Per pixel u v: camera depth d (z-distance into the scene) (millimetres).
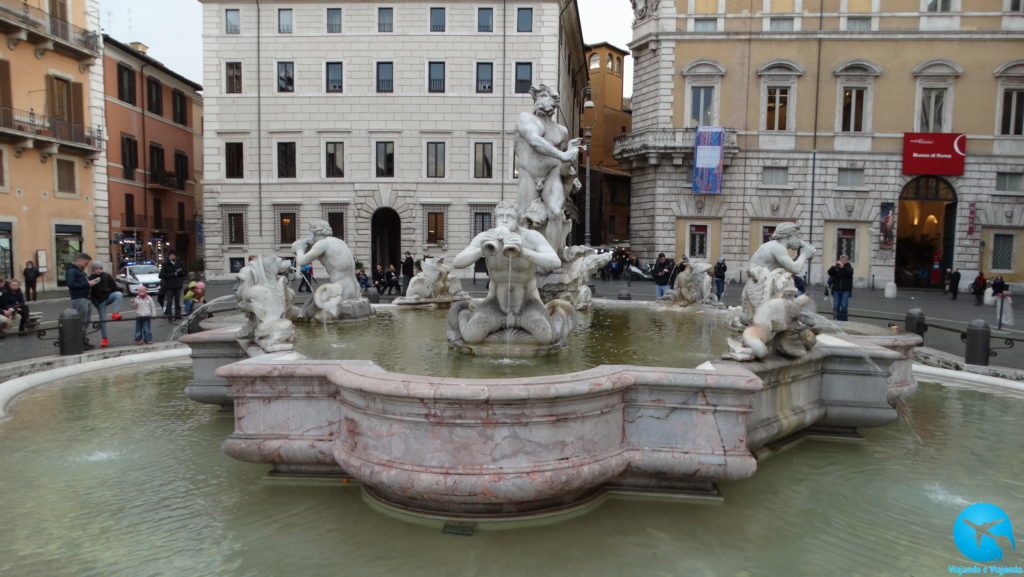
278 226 36875
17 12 26891
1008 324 16734
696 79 34469
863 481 5102
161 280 16156
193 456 5500
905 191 34500
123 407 7117
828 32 33625
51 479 5012
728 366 4645
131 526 4227
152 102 41562
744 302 6684
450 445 3906
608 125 61531
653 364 5164
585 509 4344
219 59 36125
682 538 4094
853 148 34062
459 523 4125
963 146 33281
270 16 35875
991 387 8508
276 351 5289
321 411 4605
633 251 37469
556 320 5852
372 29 35781
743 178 34656
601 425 4168
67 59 29797
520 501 4016
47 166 29109
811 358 5441
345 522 4238
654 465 4344
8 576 3605
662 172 35156
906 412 7215
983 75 33188
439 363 5121
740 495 4738
